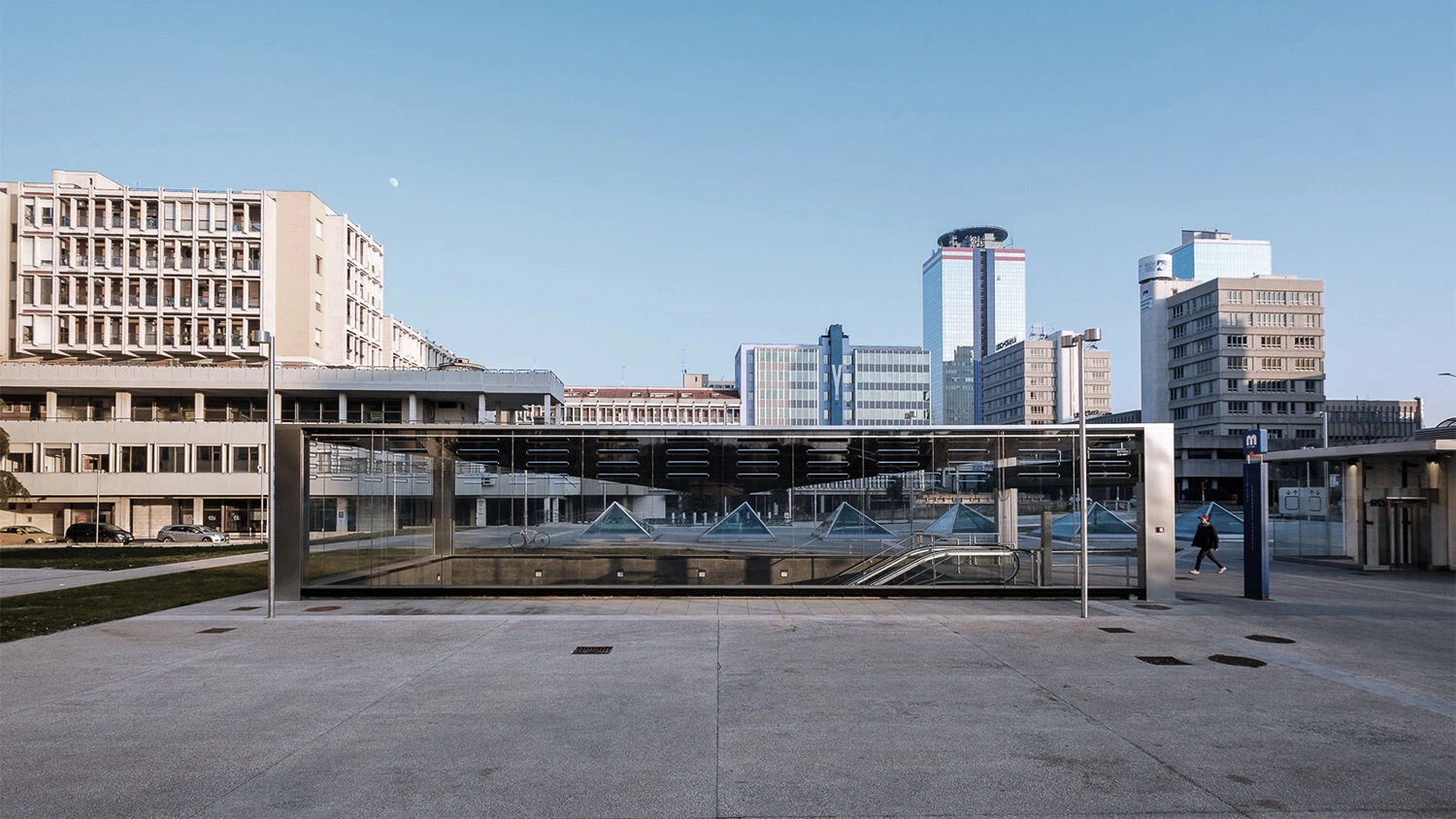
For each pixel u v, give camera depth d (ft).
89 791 21.01
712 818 19.27
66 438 175.83
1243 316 334.03
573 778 21.85
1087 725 26.63
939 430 58.29
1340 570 77.51
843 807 19.90
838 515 58.13
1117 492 58.13
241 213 203.72
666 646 39.52
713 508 57.98
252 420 183.11
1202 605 53.21
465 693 30.86
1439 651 38.58
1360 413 343.26
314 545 57.41
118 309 197.36
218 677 33.47
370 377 180.14
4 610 52.42
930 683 32.24
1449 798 20.57
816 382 481.87
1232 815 19.48
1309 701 29.71
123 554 114.32
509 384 182.50
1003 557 57.77
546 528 57.77
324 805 20.02
